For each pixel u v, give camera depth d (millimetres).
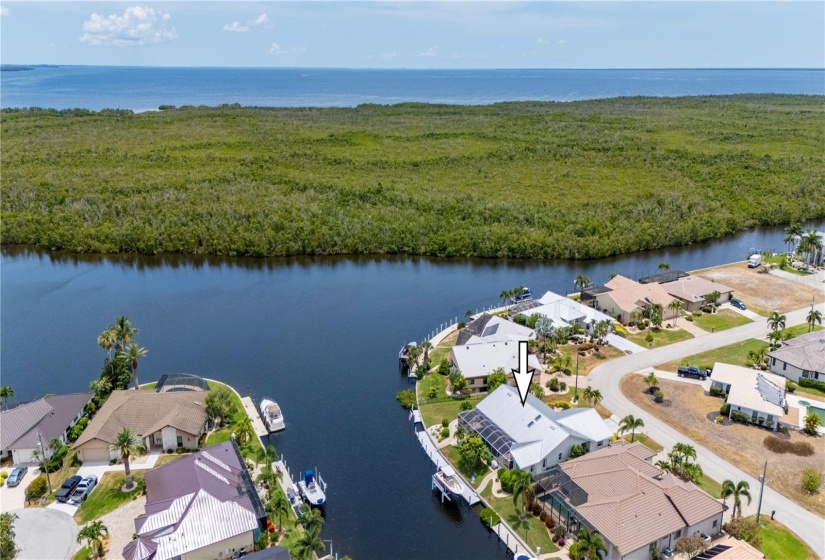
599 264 151875
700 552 54969
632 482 60906
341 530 61969
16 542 57844
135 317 119062
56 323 115875
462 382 87375
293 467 72062
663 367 94750
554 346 100688
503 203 177125
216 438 77000
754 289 129625
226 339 109125
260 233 160250
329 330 113000
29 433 71188
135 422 74500
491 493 66625
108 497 64625
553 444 69500
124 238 159250
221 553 56000
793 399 84562
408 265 152500
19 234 161250
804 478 64938
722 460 70750
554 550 57719
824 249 143375
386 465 72812
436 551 59188
